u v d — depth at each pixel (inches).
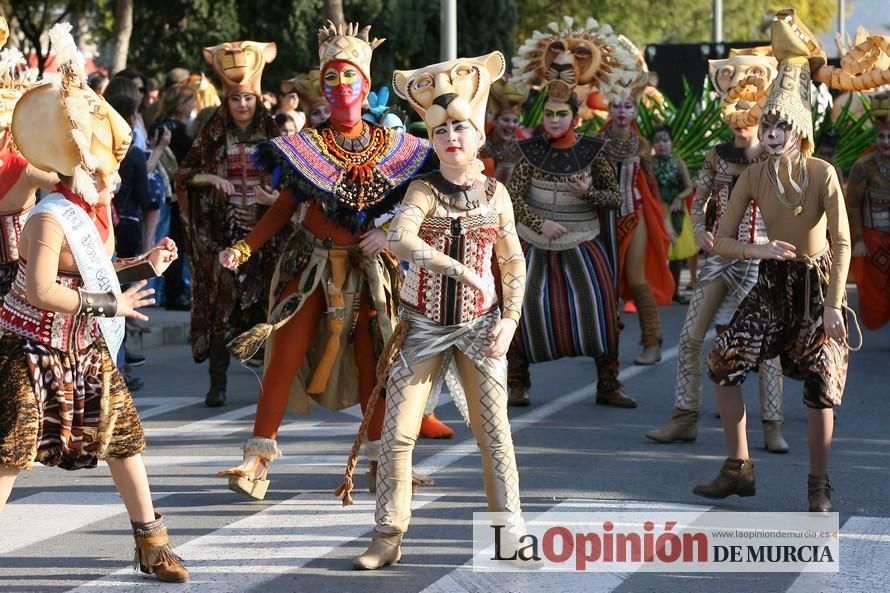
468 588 192.5
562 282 327.3
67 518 231.6
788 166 225.6
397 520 202.8
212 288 337.1
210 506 239.0
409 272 200.7
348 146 238.8
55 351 183.3
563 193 327.6
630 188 399.2
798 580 196.4
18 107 182.9
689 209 553.6
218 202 332.5
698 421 318.7
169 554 195.2
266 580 196.1
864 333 473.7
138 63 920.3
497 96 390.3
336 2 703.1
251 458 238.1
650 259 430.9
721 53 818.8
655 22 1437.0
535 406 338.6
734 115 285.9
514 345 333.1
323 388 242.7
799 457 280.8
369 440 245.1
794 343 230.2
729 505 238.2
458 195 195.3
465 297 196.5
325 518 230.4
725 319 289.0
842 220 221.0
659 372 389.1
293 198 239.5
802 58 230.4
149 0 911.0
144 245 398.0
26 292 179.5
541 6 1326.3
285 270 243.0
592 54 329.4
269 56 328.8
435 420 297.4
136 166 377.7
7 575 199.0
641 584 194.5
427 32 916.6
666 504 238.7
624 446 289.9
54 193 184.7
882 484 255.1
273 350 240.2
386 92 324.8
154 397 360.5
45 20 1015.6
